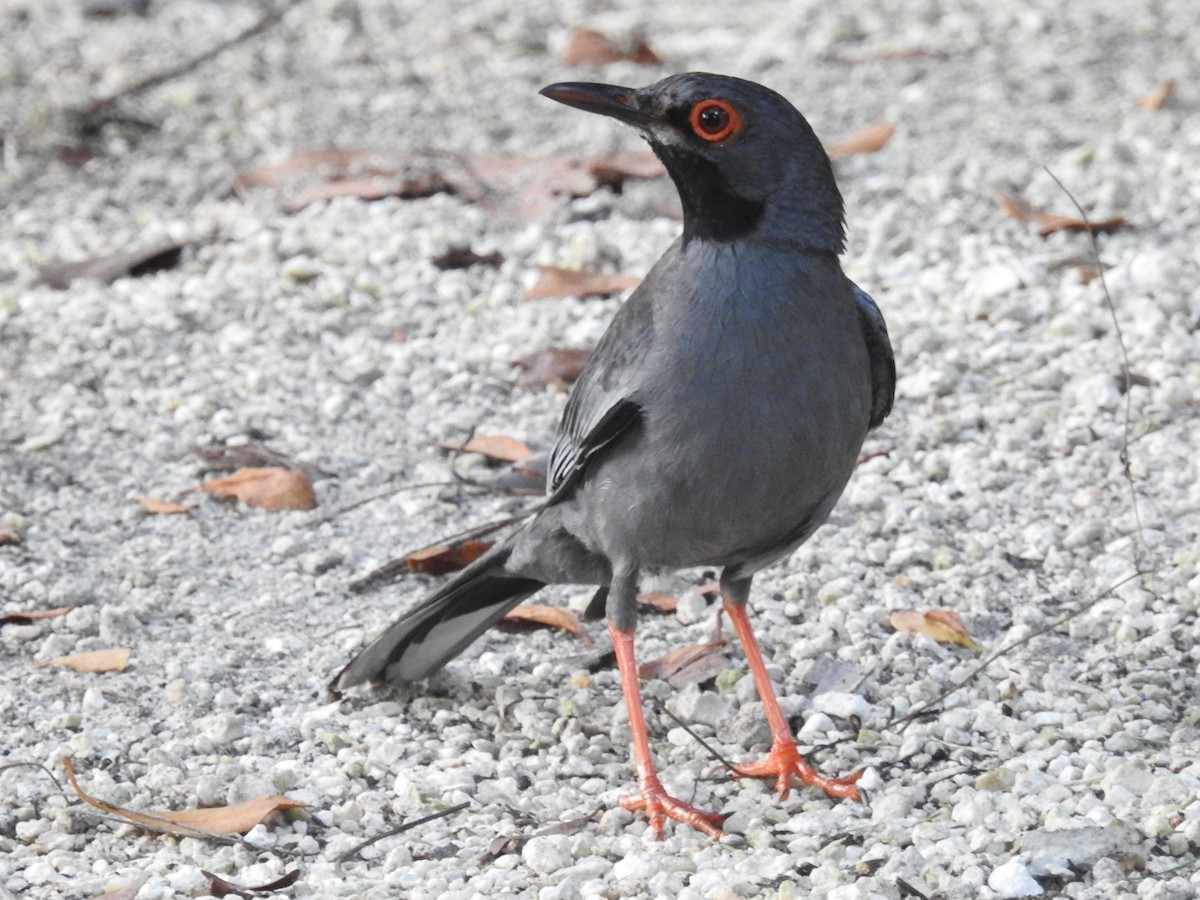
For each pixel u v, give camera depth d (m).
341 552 11.21
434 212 15.93
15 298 14.50
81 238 15.67
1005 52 20.31
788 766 8.92
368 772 8.98
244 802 8.54
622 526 8.71
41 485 11.92
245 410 12.82
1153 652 9.82
